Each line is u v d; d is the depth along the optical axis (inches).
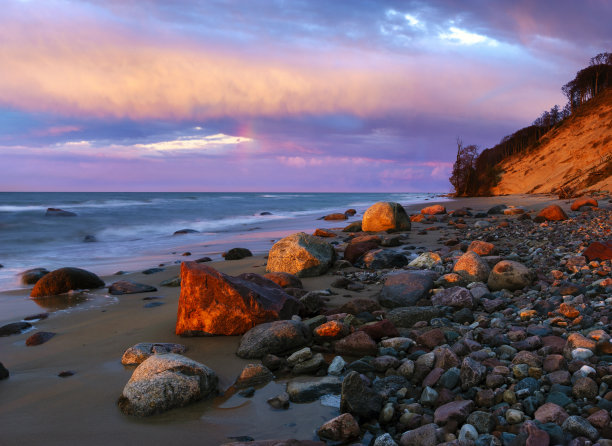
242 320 227.9
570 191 1567.4
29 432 138.2
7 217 1039.6
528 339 184.5
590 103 2898.6
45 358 206.4
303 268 366.9
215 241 724.7
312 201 2640.3
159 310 285.4
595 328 193.6
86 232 871.1
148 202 1909.4
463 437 122.9
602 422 120.7
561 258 362.3
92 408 154.9
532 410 133.4
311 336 216.2
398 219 668.1
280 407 153.2
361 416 141.5
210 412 150.9
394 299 269.7
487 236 518.0
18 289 381.4
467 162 2918.3
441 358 170.9
